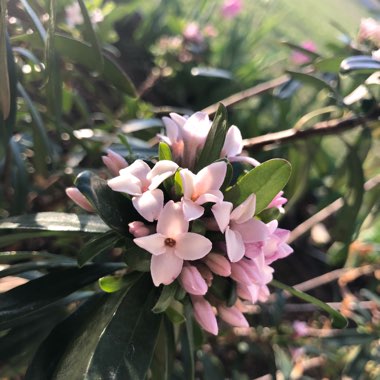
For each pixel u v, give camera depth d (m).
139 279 0.11
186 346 0.13
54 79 0.14
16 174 0.19
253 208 0.10
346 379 0.22
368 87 0.18
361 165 0.20
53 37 0.11
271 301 0.23
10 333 0.14
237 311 0.11
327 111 0.20
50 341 0.11
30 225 0.11
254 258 0.10
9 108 0.12
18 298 0.11
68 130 0.20
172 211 0.09
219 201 0.09
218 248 0.10
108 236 0.10
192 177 0.09
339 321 0.12
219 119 0.10
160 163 0.09
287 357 0.24
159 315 0.10
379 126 0.21
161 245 0.09
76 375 0.10
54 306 0.13
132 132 0.23
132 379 0.09
